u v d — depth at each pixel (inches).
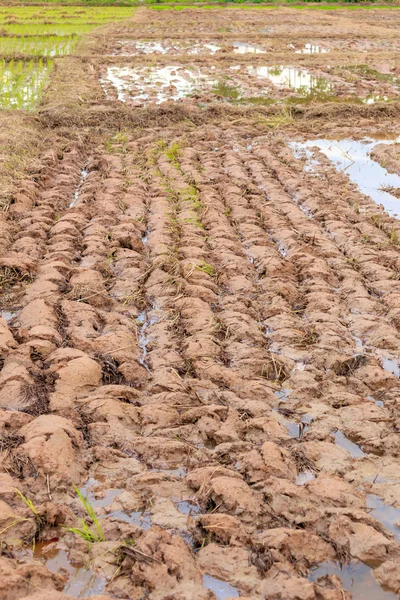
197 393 190.5
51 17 1015.0
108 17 1037.8
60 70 640.4
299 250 280.4
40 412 178.1
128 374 197.5
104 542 138.0
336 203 337.1
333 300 244.2
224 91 585.6
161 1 1250.6
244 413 181.3
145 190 356.8
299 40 861.2
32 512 142.5
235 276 259.8
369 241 296.2
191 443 171.9
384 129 478.0
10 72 643.5
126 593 126.7
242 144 442.3
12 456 157.6
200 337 213.2
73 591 128.2
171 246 281.4
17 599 121.4
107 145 428.8
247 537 139.3
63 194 344.2
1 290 246.8
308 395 191.2
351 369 203.5
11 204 320.5
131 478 156.2
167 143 441.4
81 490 154.2
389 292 248.4
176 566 130.0
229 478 152.9
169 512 146.3
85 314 225.9
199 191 354.6
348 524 140.1
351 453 170.7
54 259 264.8
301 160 412.8
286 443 170.4
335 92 589.0
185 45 820.6
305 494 149.6
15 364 193.3
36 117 470.6
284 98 563.8
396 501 152.1
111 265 270.4
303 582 126.6
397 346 215.3
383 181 379.9
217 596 128.5
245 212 323.3
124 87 593.0
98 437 170.9
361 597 128.5
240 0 1270.9
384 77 657.0
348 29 956.0
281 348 215.3
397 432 175.0
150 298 246.7
